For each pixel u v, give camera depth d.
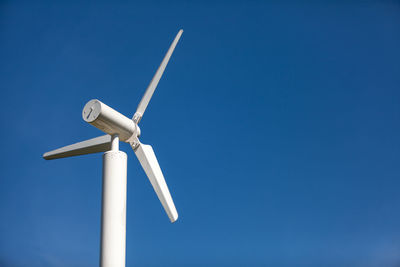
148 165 13.90
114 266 11.75
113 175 12.48
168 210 14.05
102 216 12.21
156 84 15.09
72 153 14.01
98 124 12.92
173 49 15.72
